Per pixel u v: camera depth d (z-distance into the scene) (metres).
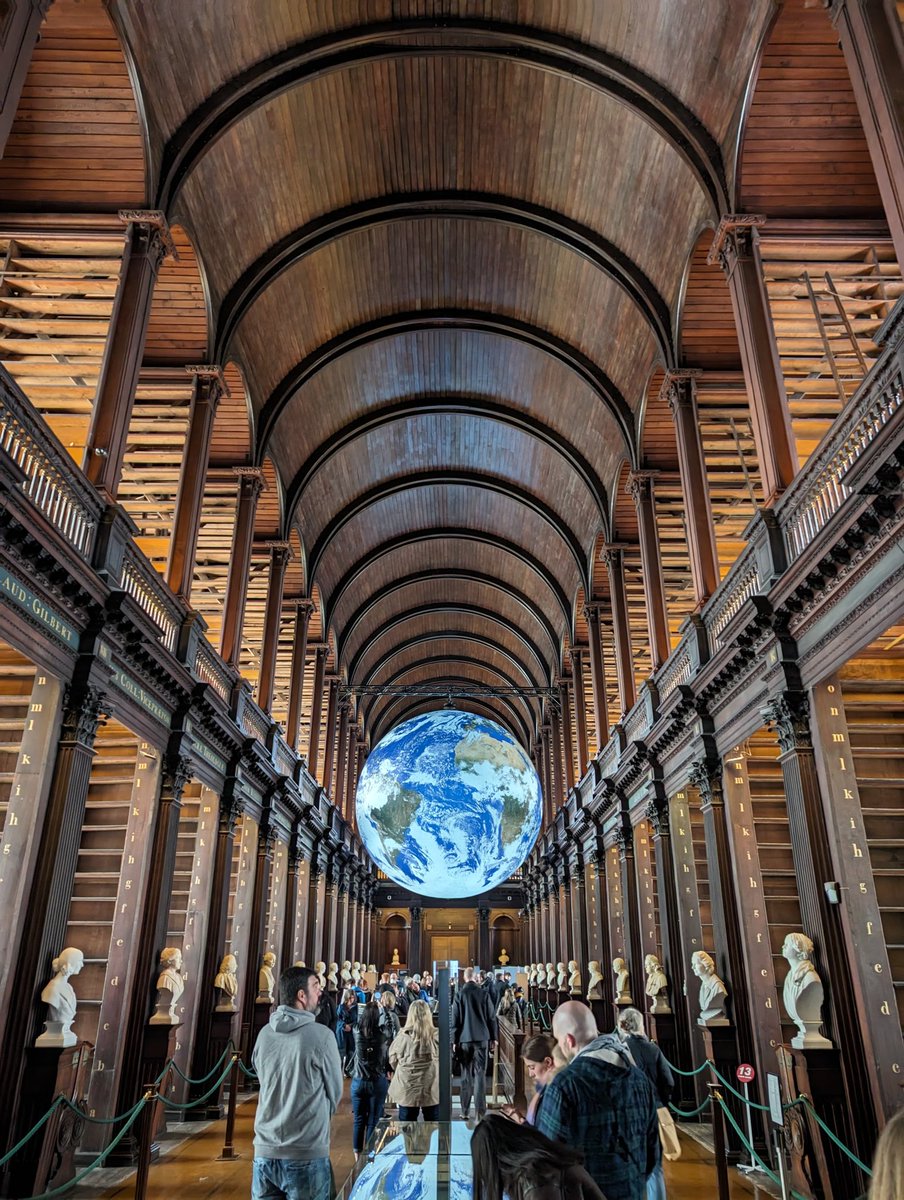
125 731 14.13
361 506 27.06
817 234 12.12
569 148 15.41
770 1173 7.16
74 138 11.70
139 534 19.66
